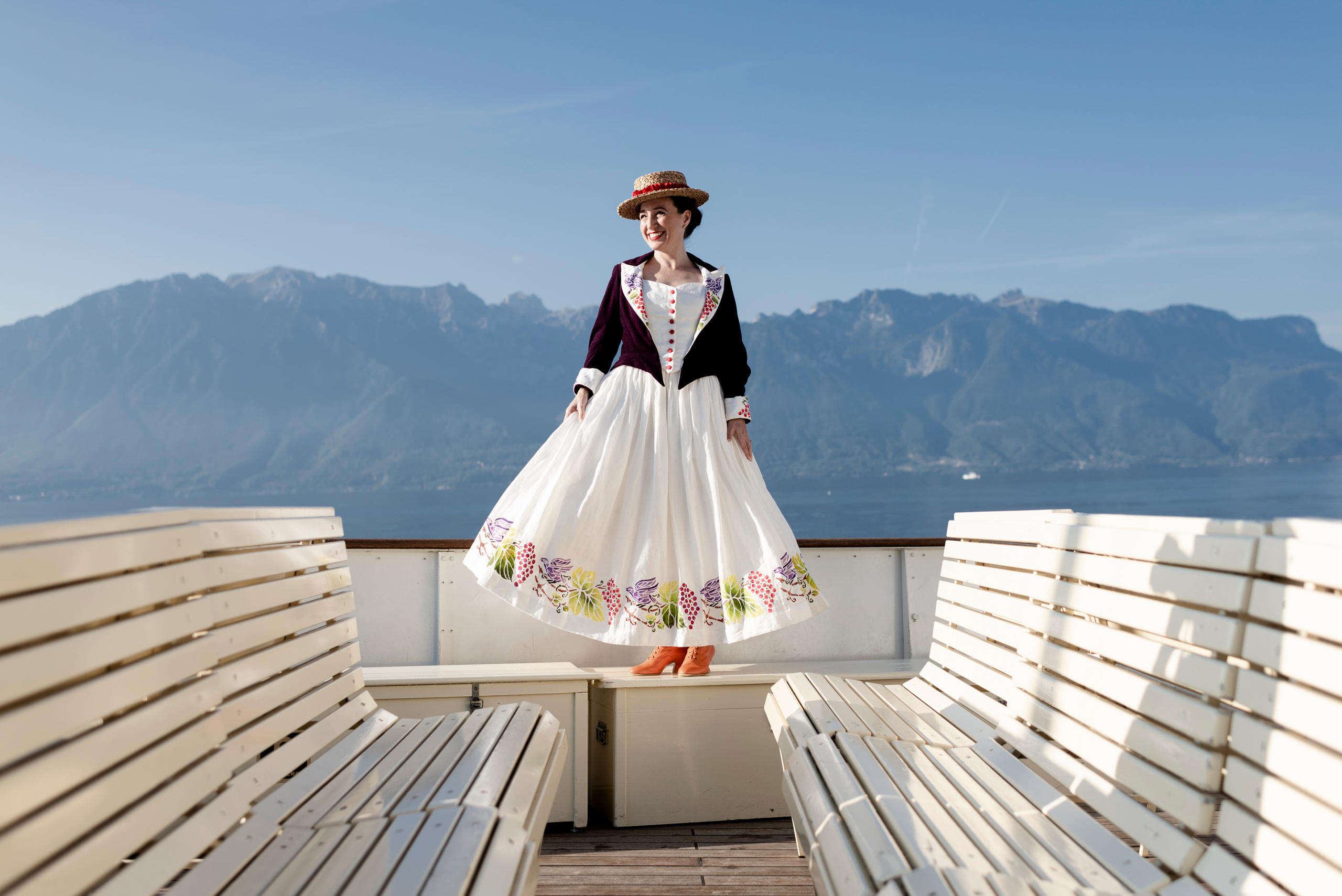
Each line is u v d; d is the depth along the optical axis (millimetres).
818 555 2938
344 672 1702
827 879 1090
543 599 2260
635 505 2379
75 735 843
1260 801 885
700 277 2588
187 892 929
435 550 2686
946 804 1207
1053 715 1402
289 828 1141
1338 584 811
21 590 771
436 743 1508
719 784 2227
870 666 2494
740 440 2477
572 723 2191
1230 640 975
